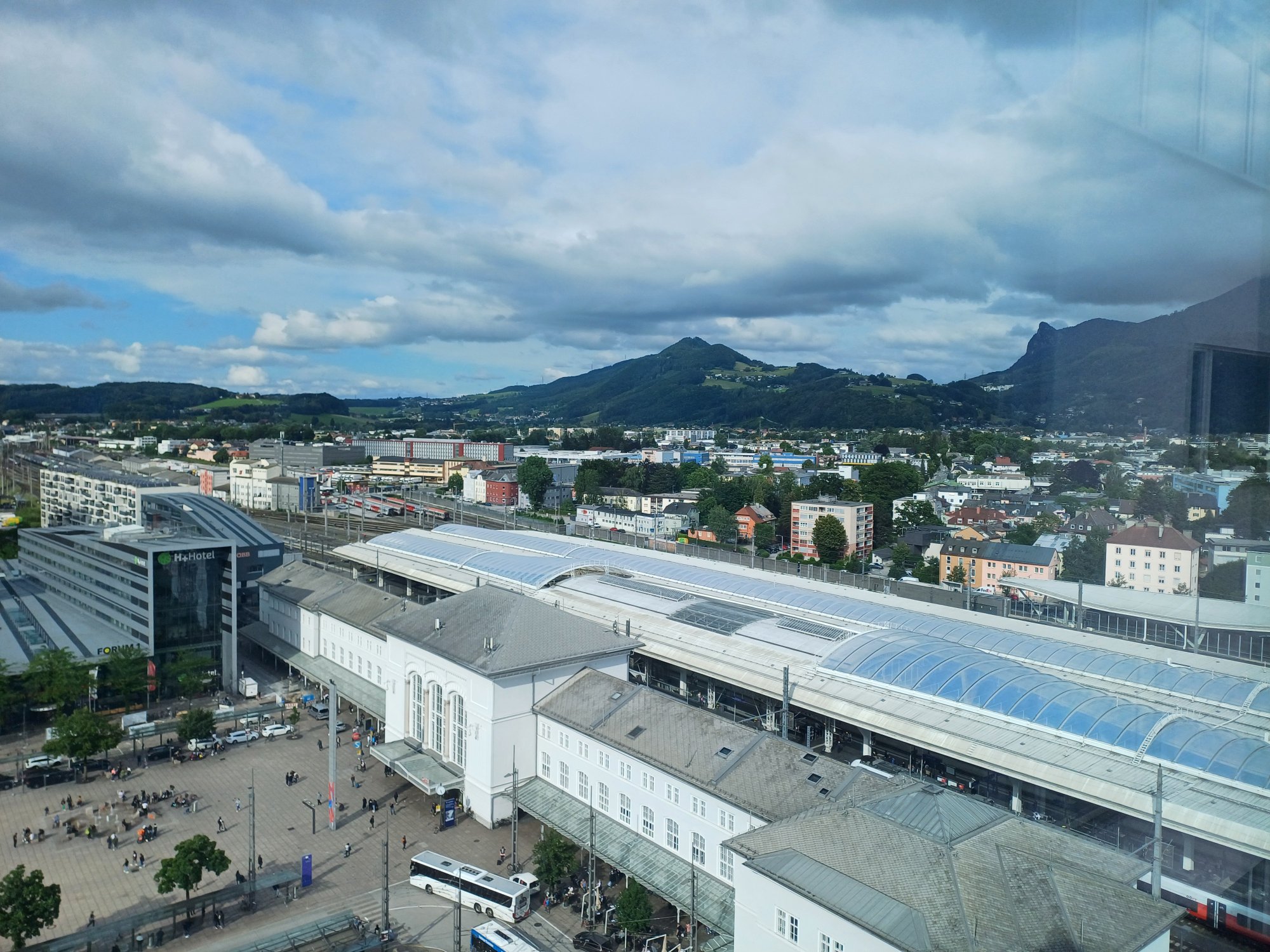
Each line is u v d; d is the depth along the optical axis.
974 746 69.69
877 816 48.69
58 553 139.38
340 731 102.31
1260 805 56.09
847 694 80.50
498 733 77.69
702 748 67.06
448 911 65.50
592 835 67.38
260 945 60.31
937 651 83.06
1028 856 44.75
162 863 65.06
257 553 143.62
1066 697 71.69
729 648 94.38
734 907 51.72
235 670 117.19
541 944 60.69
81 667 104.75
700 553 192.38
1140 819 58.75
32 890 58.59
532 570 129.25
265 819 79.81
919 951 39.56
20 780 88.38
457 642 83.94
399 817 80.00
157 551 111.31
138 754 94.75
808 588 125.31
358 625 110.12
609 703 76.56
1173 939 54.12
